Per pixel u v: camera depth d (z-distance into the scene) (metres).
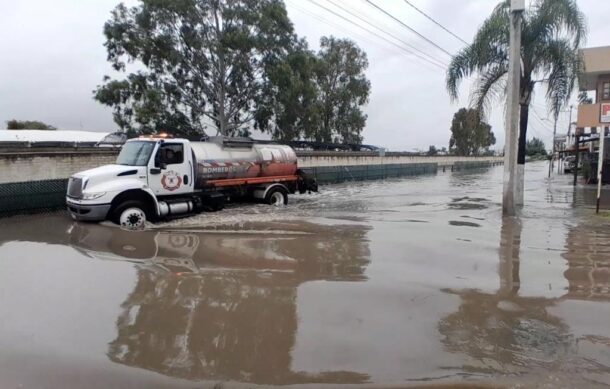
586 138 29.09
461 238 9.90
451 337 4.62
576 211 14.20
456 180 36.19
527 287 6.29
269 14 33.66
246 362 4.14
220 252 8.53
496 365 4.04
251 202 16.78
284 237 10.05
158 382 3.82
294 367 4.04
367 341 4.54
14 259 7.98
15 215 13.26
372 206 16.62
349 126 56.28
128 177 11.85
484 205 16.80
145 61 33.03
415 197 20.47
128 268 7.36
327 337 4.65
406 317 5.18
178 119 34.88
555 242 9.40
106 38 32.56
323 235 10.30
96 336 4.72
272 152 16.69
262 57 34.84
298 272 7.11
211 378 3.87
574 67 15.41
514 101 13.42
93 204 11.16
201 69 34.69
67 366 4.09
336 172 31.92
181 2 31.27
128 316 5.27
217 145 15.14
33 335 4.76
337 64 54.75
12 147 21.42
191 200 13.55
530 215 13.47
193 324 5.02
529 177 37.56
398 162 51.00
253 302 5.72
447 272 7.08
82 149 20.97
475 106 16.80
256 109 36.53
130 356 4.27
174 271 7.16
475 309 5.43
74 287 6.36
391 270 7.21
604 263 7.62
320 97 52.72
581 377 3.81
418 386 3.71
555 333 4.72
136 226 11.54
